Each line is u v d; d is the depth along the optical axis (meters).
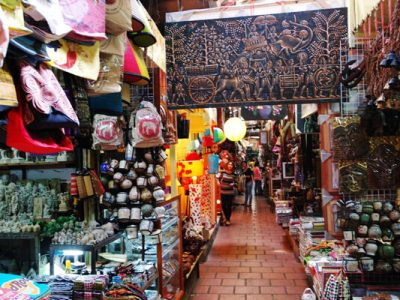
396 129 3.37
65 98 1.33
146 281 3.13
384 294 3.20
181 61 4.19
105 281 2.48
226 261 6.13
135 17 2.15
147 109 3.15
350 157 3.57
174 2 4.48
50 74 1.32
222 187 9.49
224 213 9.55
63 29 1.28
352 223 3.36
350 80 3.35
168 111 4.02
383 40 2.55
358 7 3.48
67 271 2.79
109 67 1.93
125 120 3.47
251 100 4.09
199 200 6.11
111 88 1.94
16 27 1.08
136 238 3.50
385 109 3.19
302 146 6.74
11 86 1.15
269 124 14.51
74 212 3.55
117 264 3.26
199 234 5.66
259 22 4.08
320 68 3.96
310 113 4.91
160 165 3.59
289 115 8.59
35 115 1.22
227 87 4.12
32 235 3.24
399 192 3.53
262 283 5.01
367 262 3.25
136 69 2.41
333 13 3.95
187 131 4.79
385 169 3.56
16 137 1.23
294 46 4.02
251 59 4.09
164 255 3.79
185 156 6.81
